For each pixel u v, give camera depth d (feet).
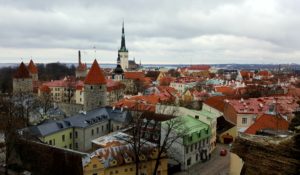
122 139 205.87
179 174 203.41
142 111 267.59
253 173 63.05
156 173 192.34
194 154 221.87
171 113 261.24
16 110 280.51
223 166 217.97
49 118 315.58
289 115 231.91
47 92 466.29
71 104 407.44
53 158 185.68
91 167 169.99
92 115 270.05
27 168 198.08
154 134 229.25
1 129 220.84
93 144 209.67
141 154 186.80
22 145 200.34
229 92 477.77
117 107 298.15
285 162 59.06
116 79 650.84
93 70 312.71
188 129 214.90
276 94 467.11
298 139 58.59
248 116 276.62
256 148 63.26
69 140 250.16
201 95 437.17
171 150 215.10
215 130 261.24
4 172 192.54
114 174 177.58
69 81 552.00
